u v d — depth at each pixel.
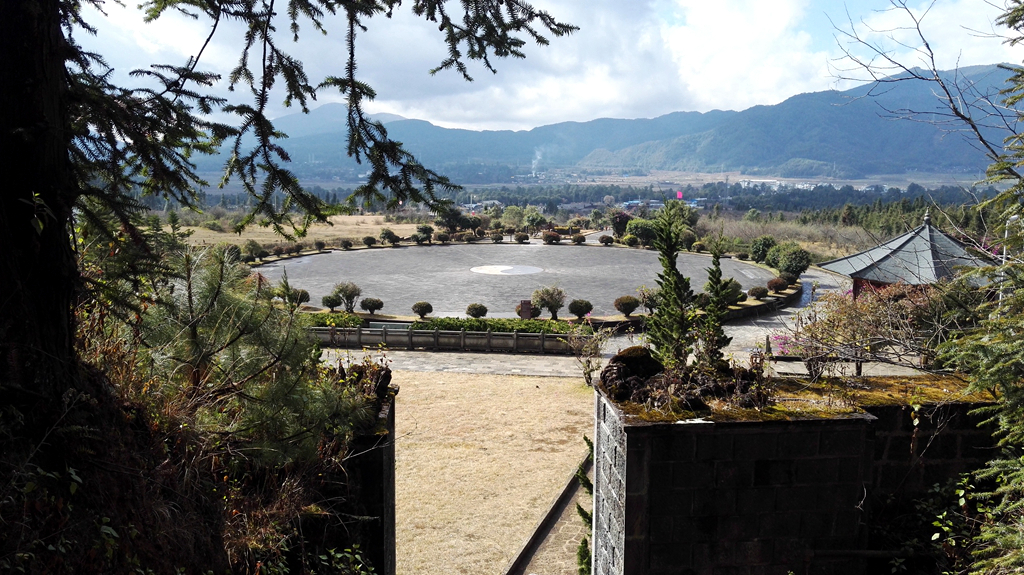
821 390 5.81
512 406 15.98
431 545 9.50
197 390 5.02
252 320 5.26
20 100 3.41
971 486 5.25
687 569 4.97
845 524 5.02
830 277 39.72
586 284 35.12
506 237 62.56
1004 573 4.45
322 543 5.22
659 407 5.16
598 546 6.02
